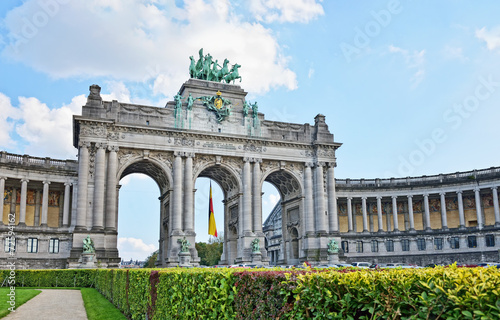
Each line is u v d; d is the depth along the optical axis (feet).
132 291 98.63
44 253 271.49
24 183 274.16
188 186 273.75
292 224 319.06
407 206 362.12
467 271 32.24
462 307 28.84
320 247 296.92
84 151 255.29
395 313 31.68
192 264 261.44
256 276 45.83
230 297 50.08
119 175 264.52
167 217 282.15
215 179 322.75
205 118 288.51
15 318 99.04
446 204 351.25
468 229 325.83
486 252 316.40
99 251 247.09
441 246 333.21
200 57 310.86
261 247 282.97
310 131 315.37
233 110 300.61
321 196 304.71
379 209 350.43
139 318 91.71
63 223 279.28
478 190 327.26
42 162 283.38
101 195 253.65
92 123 258.98
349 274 36.06
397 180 354.95
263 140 296.10
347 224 360.89
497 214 318.04
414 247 339.36
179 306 65.87
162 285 75.31
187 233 266.57
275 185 338.34
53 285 200.54
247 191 287.48
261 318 43.14
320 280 37.14
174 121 280.10
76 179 285.43
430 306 30.25
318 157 309.63
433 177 346.54
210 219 304.91
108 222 254.27
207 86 298.97
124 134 267.59
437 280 31.19
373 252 344.08
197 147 281.13
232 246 308.40
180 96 286.25
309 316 38.24
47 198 278.46
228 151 288.30
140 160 271.28
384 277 33.55
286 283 40.52
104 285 151.12
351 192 351.46
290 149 306.14
